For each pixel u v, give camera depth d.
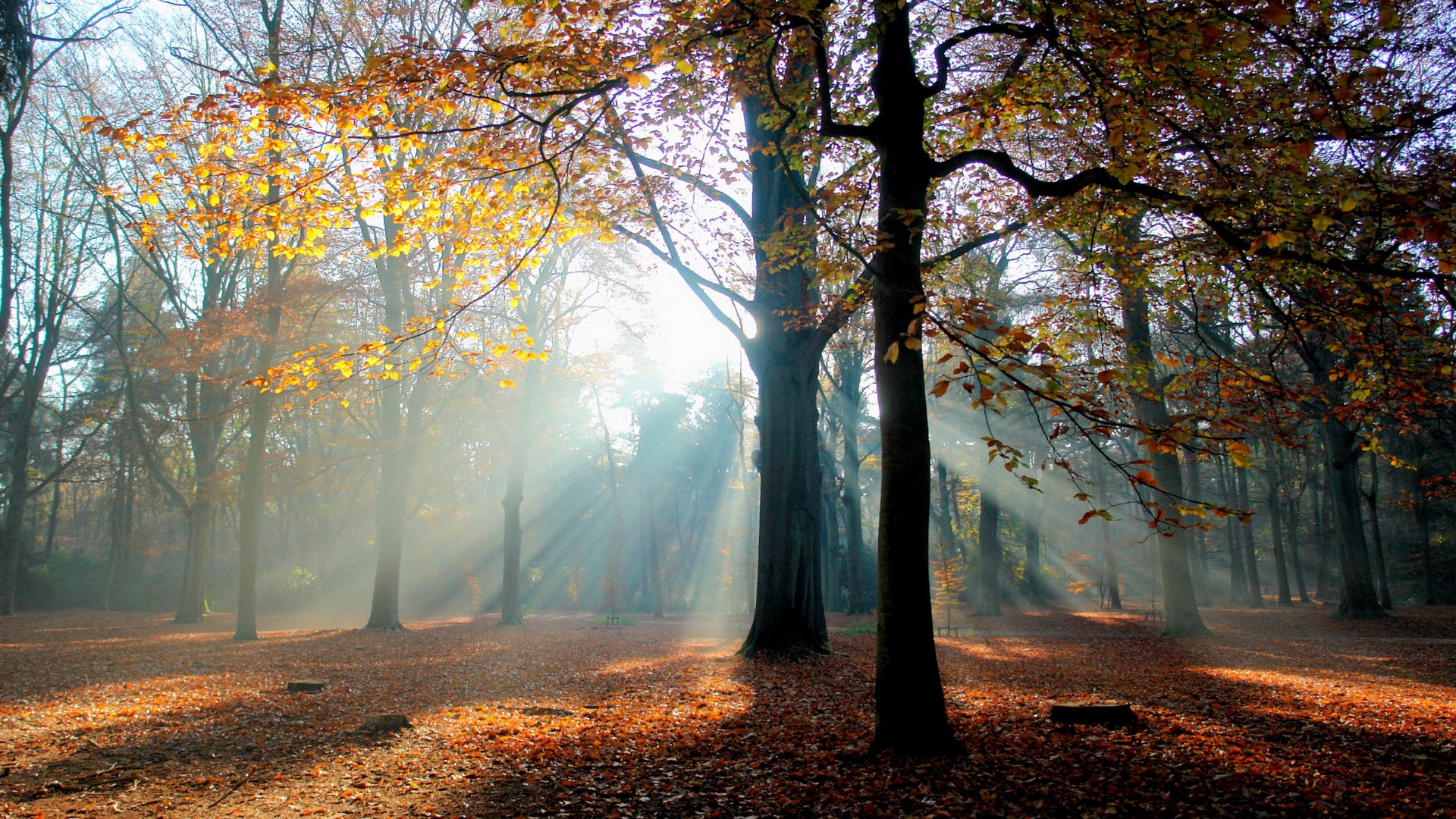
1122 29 6.77
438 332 7.68
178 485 38.44
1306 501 48.00
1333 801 5.55
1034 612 33.44
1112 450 35.50
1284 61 7.88
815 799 5.86
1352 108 7.48
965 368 5.02
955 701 10.03
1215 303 9.24
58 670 13.23
